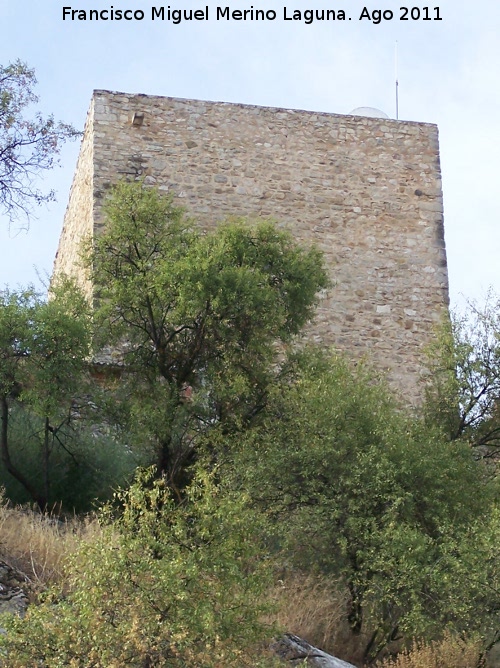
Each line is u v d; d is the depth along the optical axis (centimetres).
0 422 1988
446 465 1716
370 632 1523
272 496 1661
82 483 1939
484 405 2253
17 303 1973
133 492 1177
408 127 2805
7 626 1091
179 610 1089
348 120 2769
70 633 1074
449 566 1472
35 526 1499
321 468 1659
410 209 2747
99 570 1098
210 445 1842
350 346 2603
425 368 2630
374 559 1506
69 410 1969
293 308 2016
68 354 1923
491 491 1753
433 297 2698
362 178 2736
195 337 1922
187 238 2031
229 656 1091
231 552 1158
